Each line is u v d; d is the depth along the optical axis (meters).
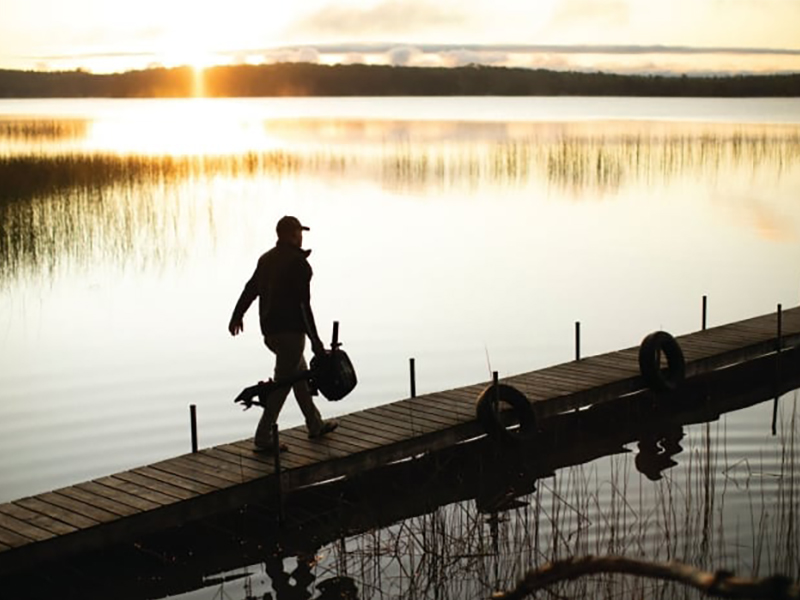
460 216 25.89
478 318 15.45
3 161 31.44
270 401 8.59
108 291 17.56
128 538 7.61
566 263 19.94
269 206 27.05
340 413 11.11
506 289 17.56
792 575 6.91
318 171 36.25
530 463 10.02
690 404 11.84
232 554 8.08
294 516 8.79
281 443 9.05
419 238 22.78
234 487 8.08
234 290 17.66
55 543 7.14
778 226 24.25
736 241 22.28
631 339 14.17
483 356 13.31
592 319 15.38
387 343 13.98
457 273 18.95
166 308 16.38
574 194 29.98
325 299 16.81
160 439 10.25
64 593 7.46
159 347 13.99
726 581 2.97
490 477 9.69
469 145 45.50
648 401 11.81
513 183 32.59
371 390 11.89
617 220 25.22
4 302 16.77
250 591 7.44
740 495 8.56
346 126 68.88
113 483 8.17
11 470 9.35
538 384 11.00
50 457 9.70
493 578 7.17
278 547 8.20
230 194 29.06
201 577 7.70
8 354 13.60
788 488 8.70
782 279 18.38
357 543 8.20
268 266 8.37
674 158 38.72
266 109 117.75
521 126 63.12
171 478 8.24
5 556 6.91
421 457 10.16
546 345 13.85
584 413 11.52
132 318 15.70
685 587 6.64
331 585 7.43
